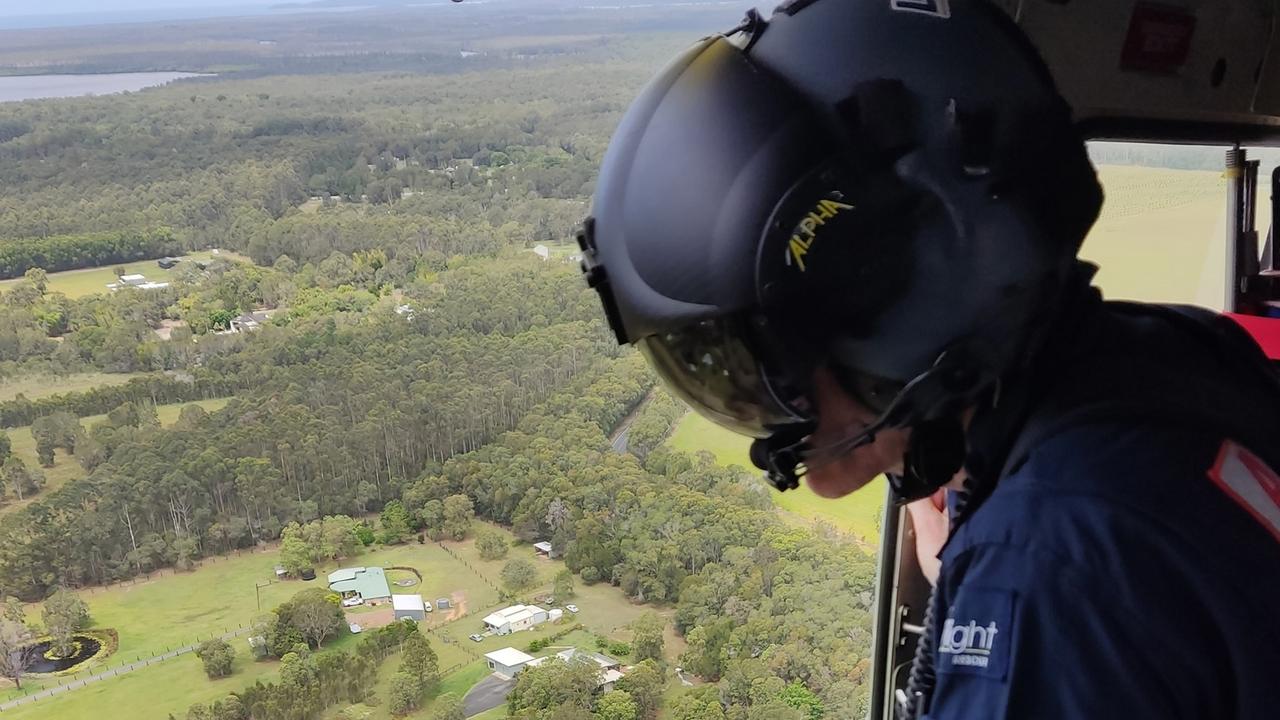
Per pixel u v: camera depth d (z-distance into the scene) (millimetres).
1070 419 814
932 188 814
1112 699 713
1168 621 707
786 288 833
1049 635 731
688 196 861
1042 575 741
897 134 823
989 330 831
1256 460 795
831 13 885
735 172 842
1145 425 790
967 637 769
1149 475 754
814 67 858
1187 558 718
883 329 829
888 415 850
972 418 876
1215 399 833
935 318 824
